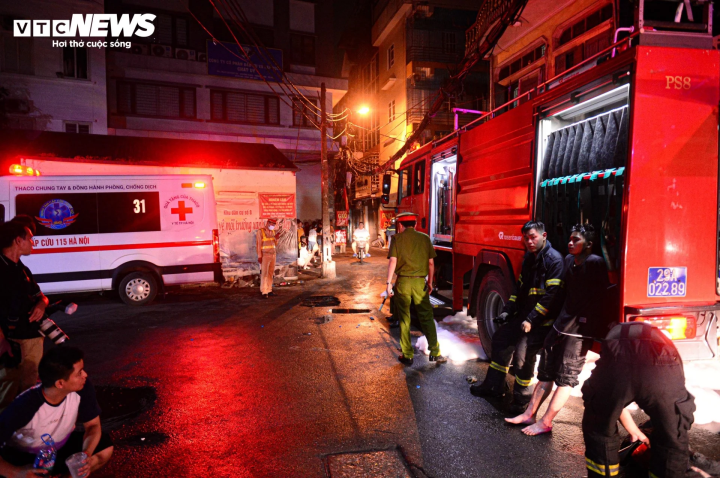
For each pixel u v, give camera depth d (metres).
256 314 8.04
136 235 8.82
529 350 3.74
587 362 4.88
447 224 7.90
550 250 3.70
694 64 3.28
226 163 11.27
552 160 4.31
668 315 3.20
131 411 3.92
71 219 8.45
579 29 12.45
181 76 20.56
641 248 3.23
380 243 28.50
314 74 23.05
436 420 3.67
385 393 4.27
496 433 3.44
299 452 3.18
